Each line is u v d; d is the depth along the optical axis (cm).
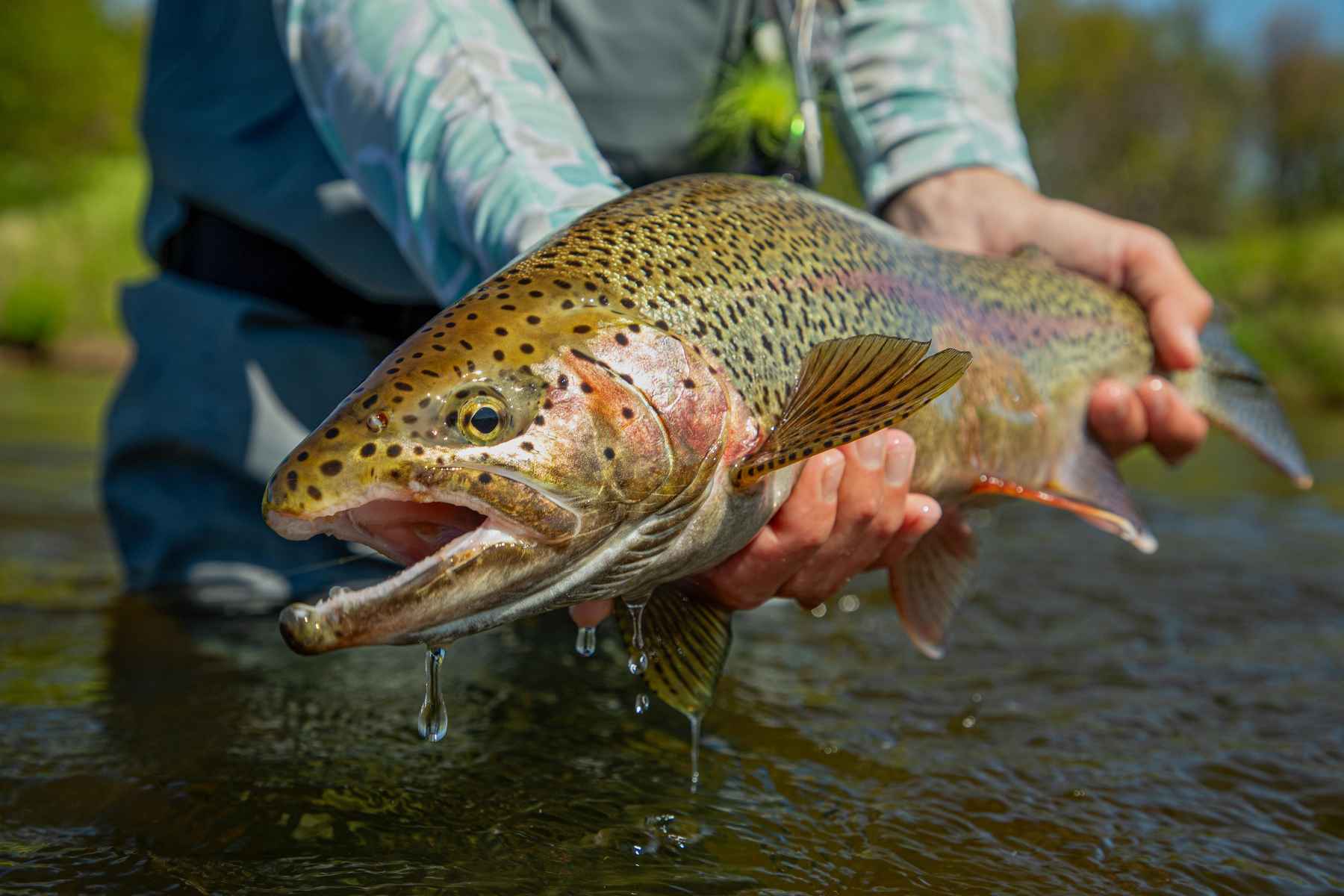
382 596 48
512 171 59
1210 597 96
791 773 62
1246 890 53
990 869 54
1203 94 1374
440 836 54
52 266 471
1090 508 72
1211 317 89
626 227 56
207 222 88
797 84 83
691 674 59
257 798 57
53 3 896
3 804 55
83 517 124
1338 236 605
